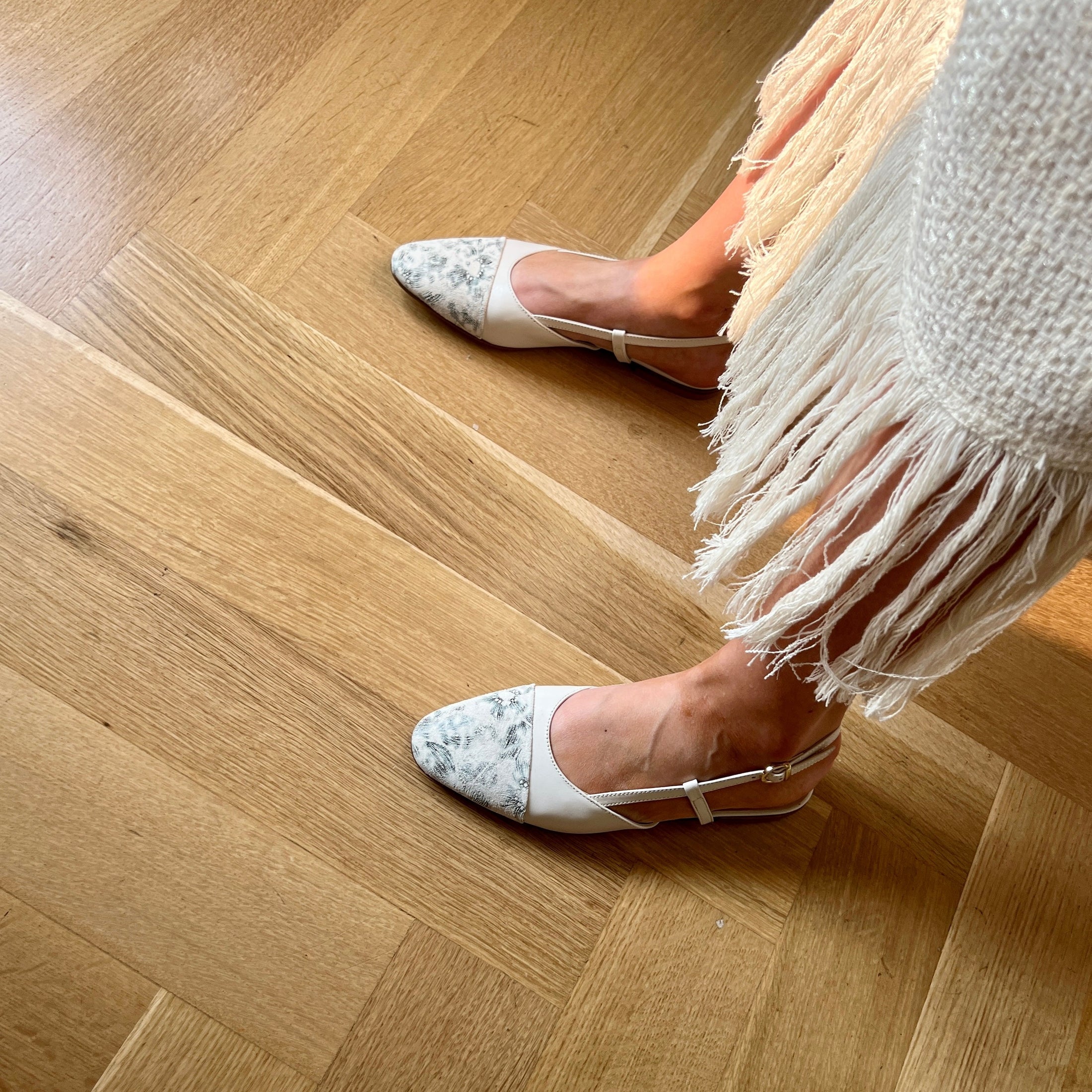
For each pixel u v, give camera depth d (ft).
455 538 2.84
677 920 2.56
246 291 2.99
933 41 1.68
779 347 2.04
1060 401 1.33
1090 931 2.73
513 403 3.04
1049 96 1.15
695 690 2.38
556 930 2.50
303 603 2.68
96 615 2.56
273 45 3.32
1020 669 2.96
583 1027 2.44
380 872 2.48
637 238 3.33
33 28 3.16
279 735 2.55
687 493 3.02
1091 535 1.54
